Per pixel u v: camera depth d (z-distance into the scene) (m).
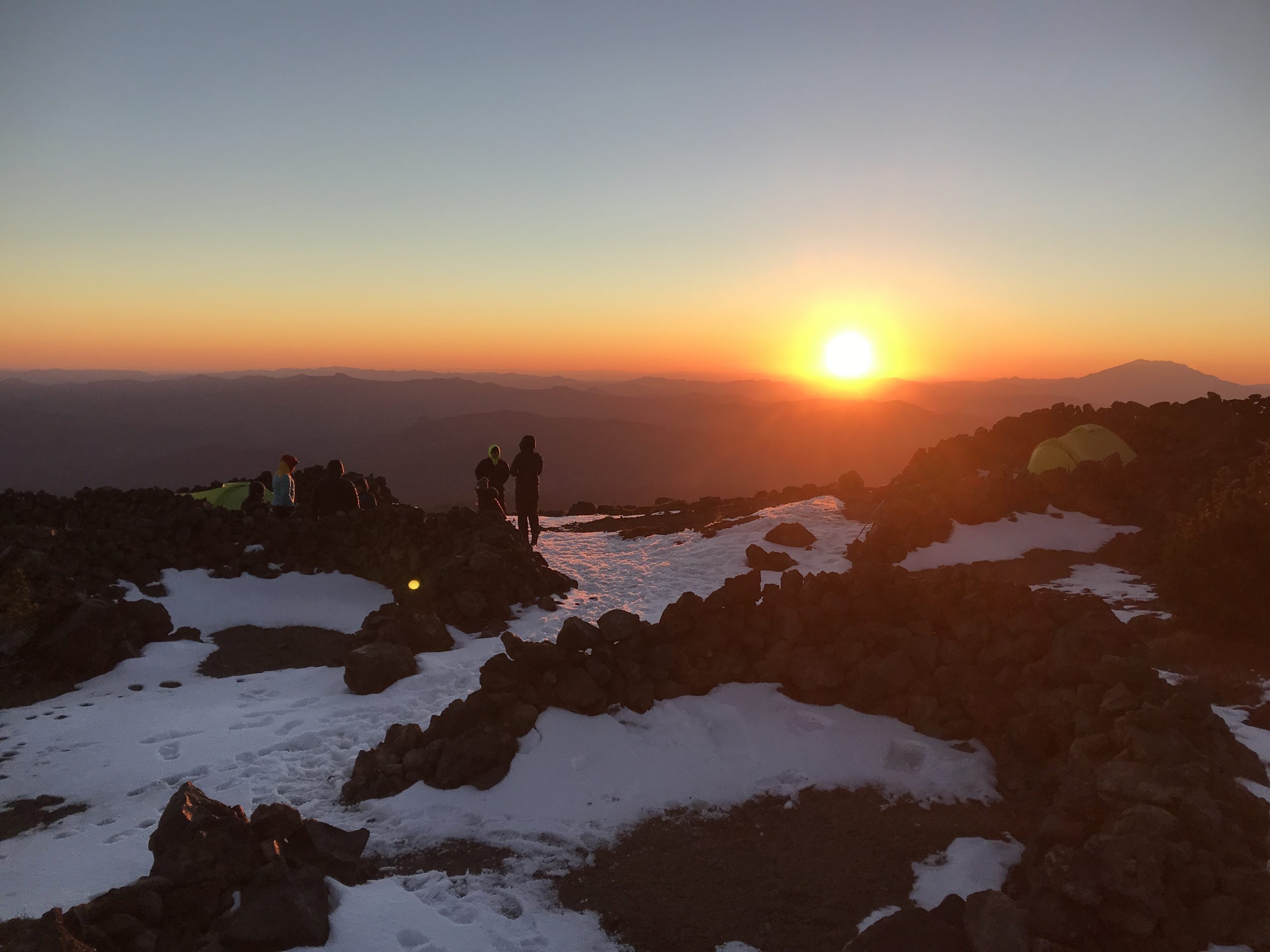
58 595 11.16
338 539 15.41
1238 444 17.22
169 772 7.23
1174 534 10.55
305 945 4.23
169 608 13.20
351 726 8.15
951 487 17.31
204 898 4.36
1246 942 4.04
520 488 17.47
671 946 4.55
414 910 4.75
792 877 5.22
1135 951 4.04
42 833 6.07
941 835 5.61
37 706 9.36
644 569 16.31
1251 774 5.51
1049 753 6.28
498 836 5.78
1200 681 5.86
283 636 12.69
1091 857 4.19
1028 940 4.04
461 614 12.36
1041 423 21.41
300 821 5.05
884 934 4.14
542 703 7.24
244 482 18.64
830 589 7.95
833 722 7.16
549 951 4.48
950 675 7.10
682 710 7.35
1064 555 14.51
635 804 6.15
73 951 3.64
